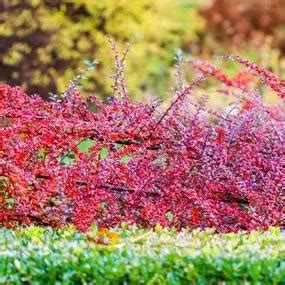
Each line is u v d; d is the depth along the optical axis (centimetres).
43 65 1756
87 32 1800
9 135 821
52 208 809
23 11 1744
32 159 826
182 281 641
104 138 838
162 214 817
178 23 2006
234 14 2150
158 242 689
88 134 838
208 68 1058
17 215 809
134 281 636
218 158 845
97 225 812
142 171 832
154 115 871
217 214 826
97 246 672
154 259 649
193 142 851
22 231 730
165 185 832
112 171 822
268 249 679
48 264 643
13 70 1752
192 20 2073
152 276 638
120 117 861
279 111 1009
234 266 641
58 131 823
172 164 841
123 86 888
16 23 1741
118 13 1839
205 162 841
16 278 638
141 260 645
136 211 823
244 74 1078
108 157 839
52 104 866
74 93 873
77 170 816
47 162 825
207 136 843
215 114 905
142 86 1912
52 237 710
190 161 841
